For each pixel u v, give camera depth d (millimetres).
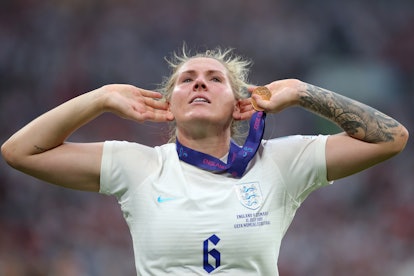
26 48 66125
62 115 14477
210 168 14391
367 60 72812
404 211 52750
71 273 41781
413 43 74125
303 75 71375
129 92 14844
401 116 69562
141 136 57688
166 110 15172
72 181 14578
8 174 50438
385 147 14445
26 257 43156
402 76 72375
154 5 71062
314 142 14609
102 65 66125
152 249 13758
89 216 47625
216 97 14672
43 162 14508
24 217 47938
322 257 47656
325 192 52750
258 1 74000
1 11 67188
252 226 13727
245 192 13992
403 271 47094
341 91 70625
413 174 56906
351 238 49500
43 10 68188
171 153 14734
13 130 59906
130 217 14289
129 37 68250
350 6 75375
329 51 73000
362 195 53750
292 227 49375
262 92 14703
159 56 68250
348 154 14406
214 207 13781
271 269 13883
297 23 73812
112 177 14414
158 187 14117
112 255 45406
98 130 57094
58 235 46531
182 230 13625
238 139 16203
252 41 71812
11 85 64062
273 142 14898
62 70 65188
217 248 13570
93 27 68312
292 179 14359
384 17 75625
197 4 72375
